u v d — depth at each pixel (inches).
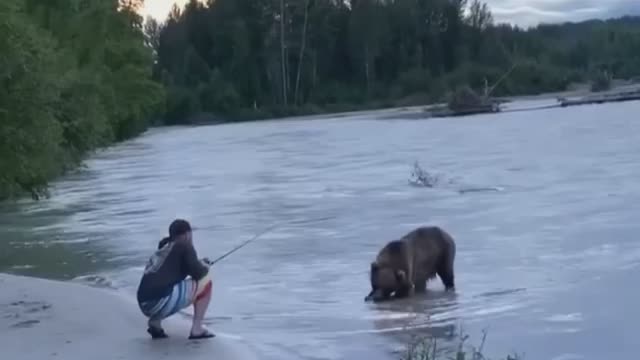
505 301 541.3
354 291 594.9
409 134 2381.9
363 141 2222.0
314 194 1165.1
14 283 624.4
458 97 3358.8
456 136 2183.8
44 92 627.5
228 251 755.4
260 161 1796.3
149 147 2561.5
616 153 1496.1
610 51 5477.4
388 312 531.8
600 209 892.0
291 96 5073.8
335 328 496.7
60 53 1183.6
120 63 2556.6
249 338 477.1
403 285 565.0
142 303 466.3
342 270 663.8
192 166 1776.6
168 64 5068.9
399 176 1323.8
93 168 1857.8
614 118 2514.8
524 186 1122.0
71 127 952.9
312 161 1711.4
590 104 3383.4
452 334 471.2
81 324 500.1
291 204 1073.5
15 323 506.0
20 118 618.2
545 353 430.3
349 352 446.3
